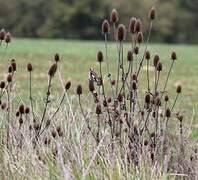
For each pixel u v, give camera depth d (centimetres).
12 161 1004
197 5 13112
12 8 12206
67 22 12269
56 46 5597
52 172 955
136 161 1016
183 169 1023
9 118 1138
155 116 1101
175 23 12912
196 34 13088
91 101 1231
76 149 988
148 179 938
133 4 12325
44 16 12300
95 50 5188
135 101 1077
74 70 3309
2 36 1155
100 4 12331
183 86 2783
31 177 950
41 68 3278
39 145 1066
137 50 1073
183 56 4844
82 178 901
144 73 3097
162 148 1069
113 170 939
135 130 1059
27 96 1852
